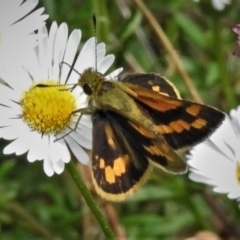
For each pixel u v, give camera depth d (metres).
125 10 0.22
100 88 0.18
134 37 0.23
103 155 0.17
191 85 0.22
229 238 0.22
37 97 0.18
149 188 0.21
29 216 0.22
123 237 0.21
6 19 0.18
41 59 0.18
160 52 0.23
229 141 0.18
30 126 0.18
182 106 0.17
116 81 0.18
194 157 0.18
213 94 0.23
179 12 0.23
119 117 0.18
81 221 0.22
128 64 0.23
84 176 0.20
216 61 0.22
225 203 0.22
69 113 0.18
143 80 0.18
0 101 0.18
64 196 0.22
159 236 0.22
